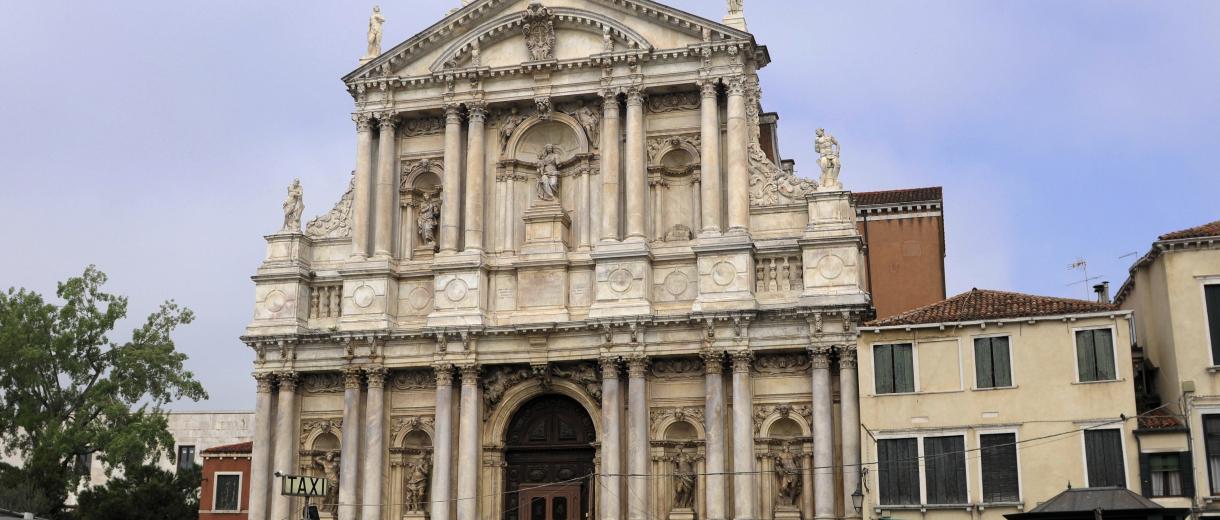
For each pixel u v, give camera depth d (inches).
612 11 2326.5
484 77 2354.8
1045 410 1898.4
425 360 2262.6
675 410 2177.7
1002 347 1942.7
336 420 2309.3
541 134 2389.3
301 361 2309.3
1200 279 1916.8
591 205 2298.2
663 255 2224.4
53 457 2674.7
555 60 2317.9
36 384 2819.9
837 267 2129.7
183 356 2925.7
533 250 2277.3
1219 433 1852.9
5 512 1720.0
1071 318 1914.4
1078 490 1561.3
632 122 2271.2
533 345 2219.5
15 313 2839.6
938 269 2551.7
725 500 2100.1
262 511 2249.0
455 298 2263.8
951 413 1940.2
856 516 2009.1
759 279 2187.5
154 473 2792.8
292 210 2378.2
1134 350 2073.1
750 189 2237.9
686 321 2145.7
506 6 2365.9
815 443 2069.4
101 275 2930.6
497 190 2357.3
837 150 2208.4
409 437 2295.8
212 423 3481.8
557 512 2235.5
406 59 2396.7
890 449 1958.7
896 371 1982.0
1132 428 1859.0
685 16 2265.0
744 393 2114.9
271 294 2335.1
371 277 2314.2
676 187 2304.4
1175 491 1835.6
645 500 2116.1
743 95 2250.2
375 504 2219.5
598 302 2198.6
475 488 2198.6
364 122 2394.2
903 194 2669.8
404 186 2388.0
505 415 2263.8
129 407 2834.6
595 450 2210.9
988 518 1884.8
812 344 2102.6
